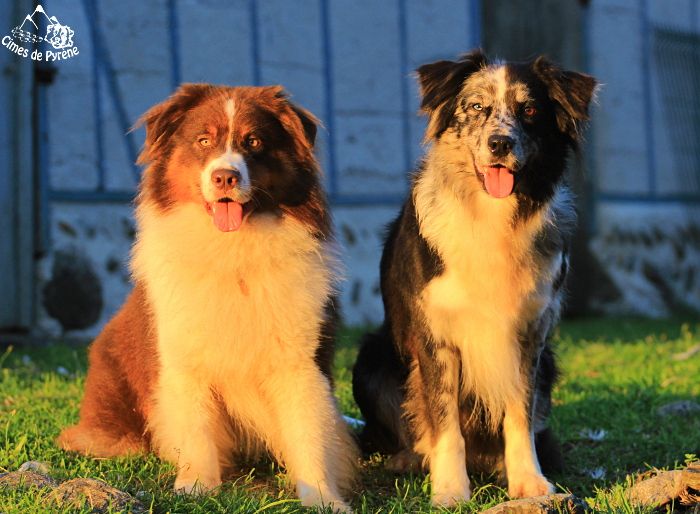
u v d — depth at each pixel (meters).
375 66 17.83
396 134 18.08
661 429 8.86
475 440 7.87
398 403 8.01
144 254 7.30
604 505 6.37
